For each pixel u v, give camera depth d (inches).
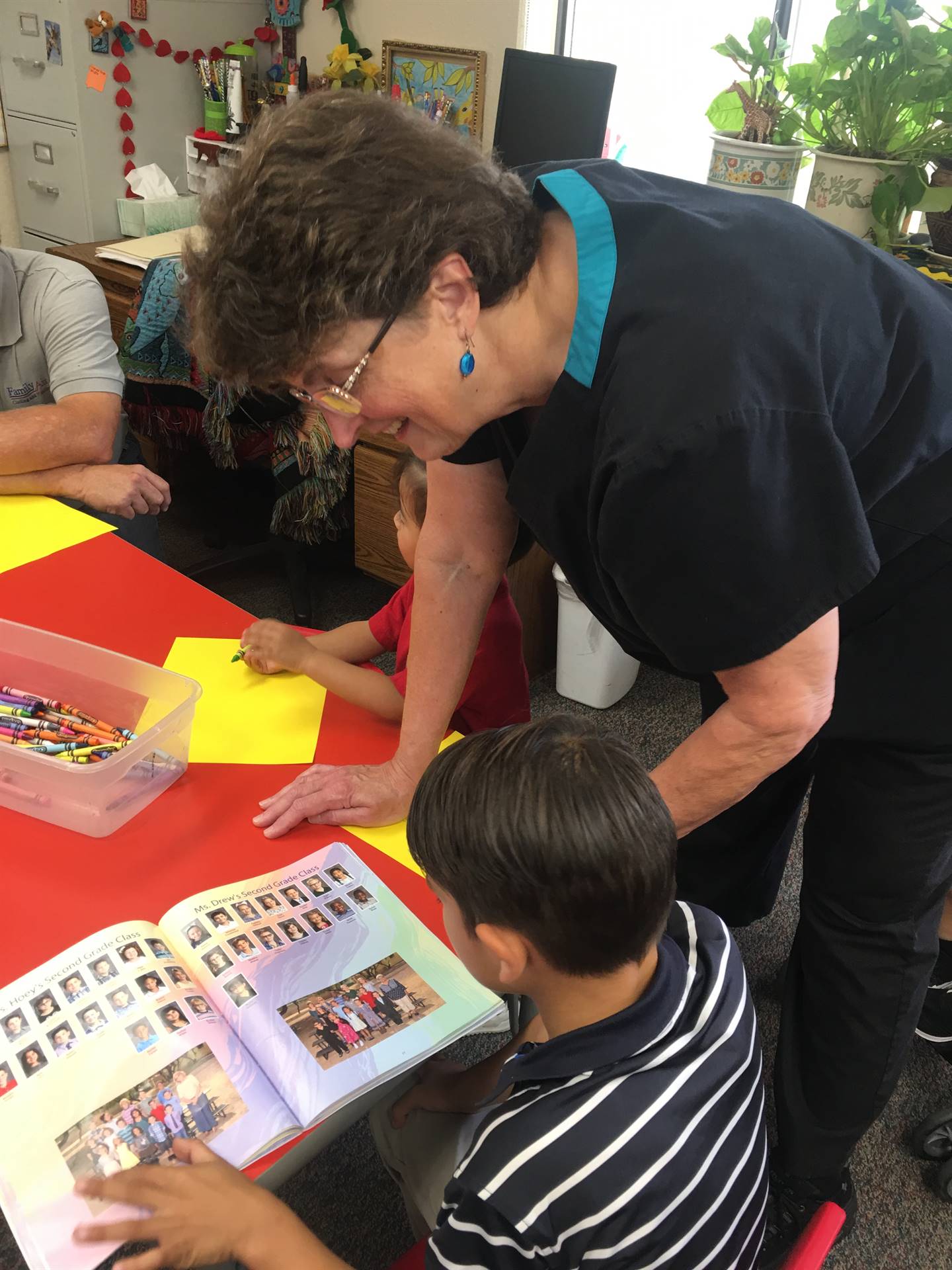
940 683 39.1
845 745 43.5
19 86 124.9
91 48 116.3
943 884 44.2
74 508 69.3
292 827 39.3
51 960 31.9
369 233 26.1
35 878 35.9
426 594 44.4
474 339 29.7
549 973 28.2
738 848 63.1
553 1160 26.1
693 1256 27.9
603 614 39.4
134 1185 25.8
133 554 58.3
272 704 47.2
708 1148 27.6
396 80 113.7
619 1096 26.8
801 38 92.5
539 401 32.9
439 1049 30.6
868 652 39.7
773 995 69.7
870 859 43.9
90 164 123.3
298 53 125.2
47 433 68.8
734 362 27.4
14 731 40.7
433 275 27.6
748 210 31.6
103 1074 28.5
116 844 37.8
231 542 121.1
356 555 106.9
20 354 75.4
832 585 29.2
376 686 47.9
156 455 127.7
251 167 26.6
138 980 31.3
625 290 29.2
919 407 32.8
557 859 25.8
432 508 44.1
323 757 44.1
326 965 33.0
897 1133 61.1
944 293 36.0
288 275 26.5
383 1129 42.6
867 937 45.6
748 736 32.5
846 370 30.0
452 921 29.8
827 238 32.0
